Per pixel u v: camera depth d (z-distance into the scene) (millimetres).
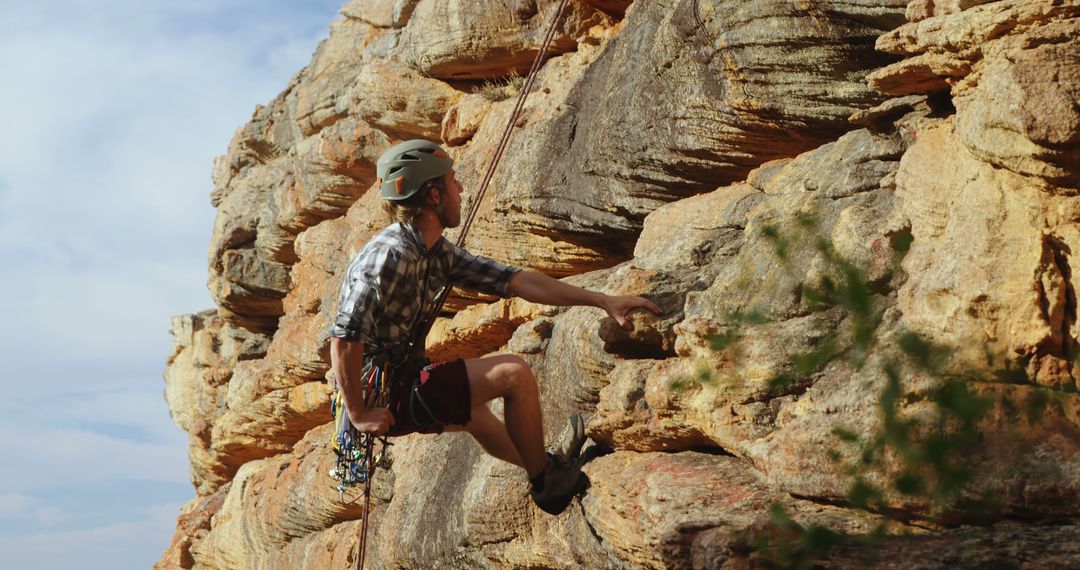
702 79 5754
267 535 11031
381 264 4117
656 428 4652
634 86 6277
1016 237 3559
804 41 5250
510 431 4617
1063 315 3422
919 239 3945
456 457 6305
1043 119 3387
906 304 3844
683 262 5137
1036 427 3148
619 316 4688
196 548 14445
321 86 12805
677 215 5688
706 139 5793
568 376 5477
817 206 4531
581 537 4816
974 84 3898
